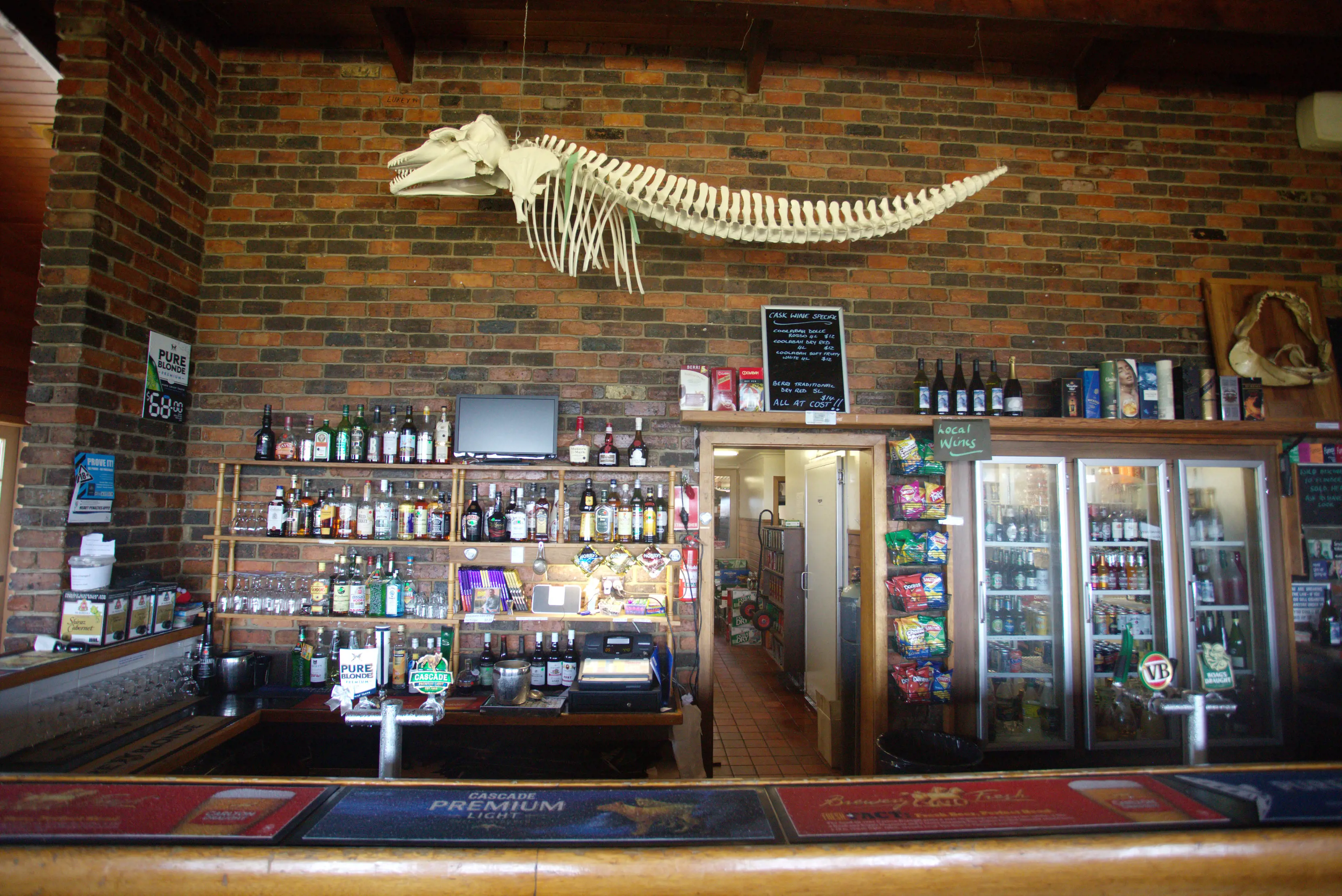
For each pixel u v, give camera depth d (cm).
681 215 302
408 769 293
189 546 324
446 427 325
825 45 358
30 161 367
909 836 120
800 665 561
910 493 335
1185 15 300
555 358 342
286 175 345
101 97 272
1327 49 322
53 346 263
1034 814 129
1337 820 126
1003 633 342
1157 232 369
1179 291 366
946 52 362
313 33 349
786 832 122
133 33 289
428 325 341
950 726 325
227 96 348
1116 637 336
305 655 311
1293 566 343
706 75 358
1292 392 358
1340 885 120
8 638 253
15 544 256
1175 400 342
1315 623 348
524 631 328
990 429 321
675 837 120
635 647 299
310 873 111
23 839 113
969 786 142
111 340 279
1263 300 360
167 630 284
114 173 278
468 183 294
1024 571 341
